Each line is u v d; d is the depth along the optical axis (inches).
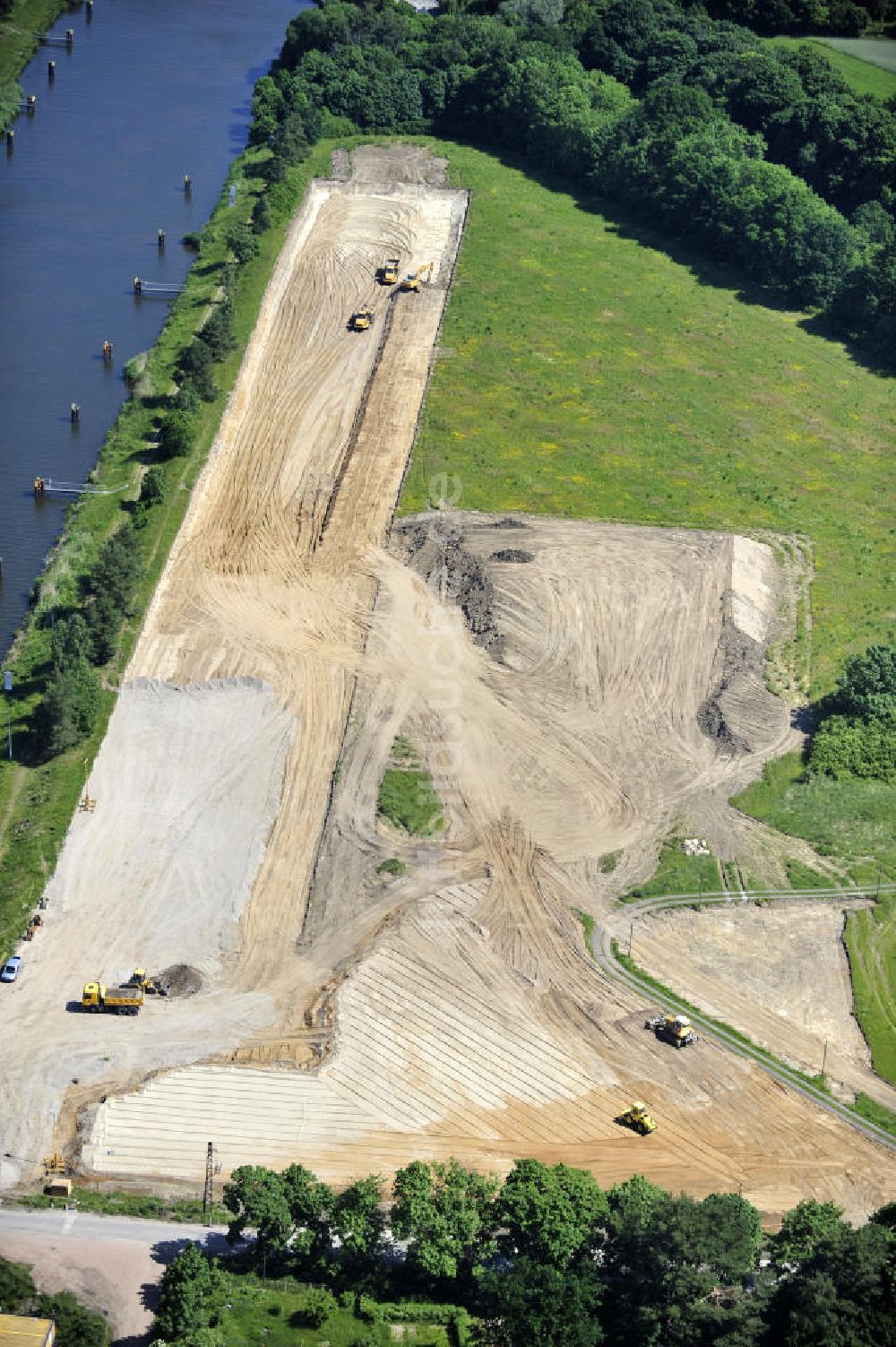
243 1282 6102.4
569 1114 6983.3
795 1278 5959.6
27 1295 5994.1
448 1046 7219.5
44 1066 6968.5
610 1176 6727.4
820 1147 6934.1
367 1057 7140.8
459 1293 6156.5
